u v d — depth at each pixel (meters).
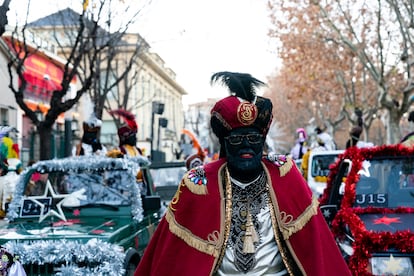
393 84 26.12
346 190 6.11
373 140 53.62
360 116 14.53
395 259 4.98
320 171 11.82
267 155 3.25
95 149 9.10
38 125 13.92
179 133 62.69
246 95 3.19
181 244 3.03
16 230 5.99
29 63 24.11
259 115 3.08
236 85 3.21
